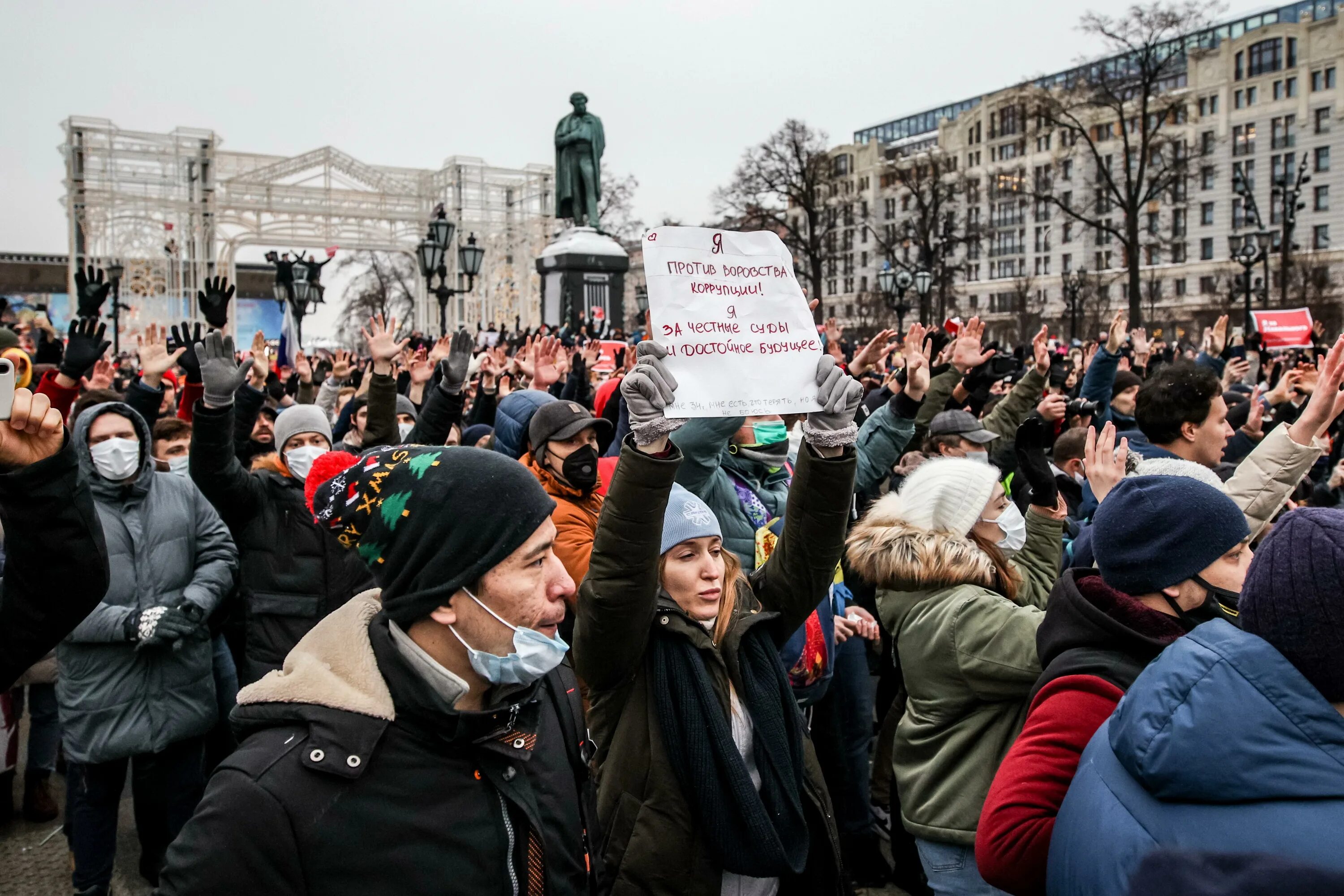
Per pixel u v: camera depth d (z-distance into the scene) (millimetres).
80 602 1847
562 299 22984
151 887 4121
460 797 1669
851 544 3107
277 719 1647
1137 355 9500
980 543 3168
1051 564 3354
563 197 24453
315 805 1571
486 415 7355
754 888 2555
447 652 1736
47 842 4699
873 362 4551
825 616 3463
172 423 5141
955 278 82125
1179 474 3074
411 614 1682
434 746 1668
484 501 1689
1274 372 9430
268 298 61750
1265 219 74750
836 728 4121
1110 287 70250
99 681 3771
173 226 38219
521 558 1719
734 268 2455
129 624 3709
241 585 4434
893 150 98438
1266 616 1555
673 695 2480
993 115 86562
